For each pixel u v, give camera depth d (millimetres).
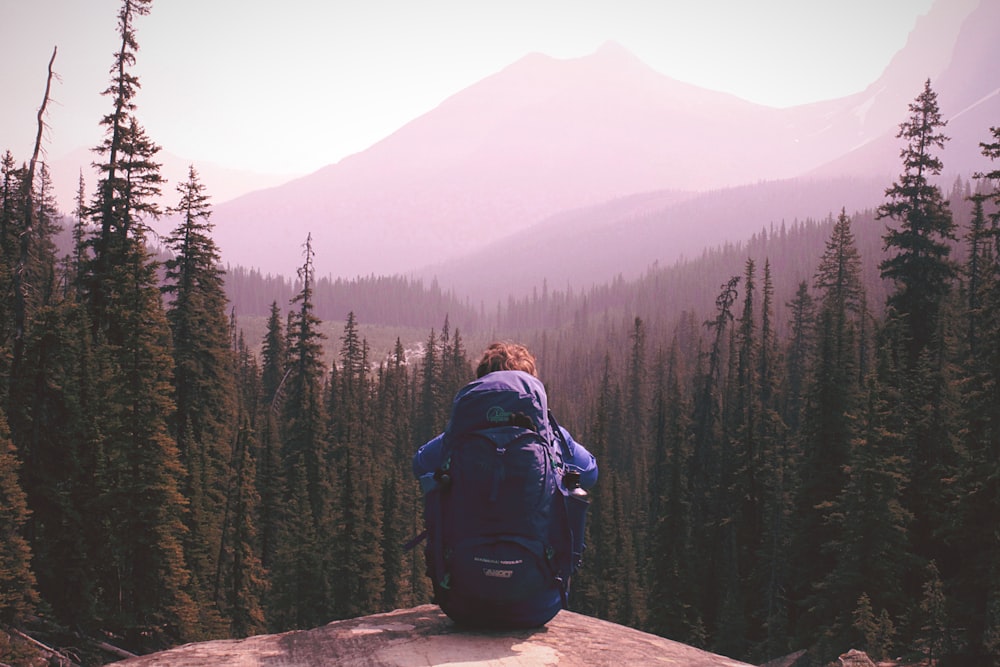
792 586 43719
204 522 39312
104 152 36688
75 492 29703
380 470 70375
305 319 57375
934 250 47594
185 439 39781
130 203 37125
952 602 26562
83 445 29812
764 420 53625
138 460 29281
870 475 33812
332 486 56844
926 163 47906
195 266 41719
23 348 29703
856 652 17625
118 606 30000
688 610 50594
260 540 54000
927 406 39531
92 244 37000
